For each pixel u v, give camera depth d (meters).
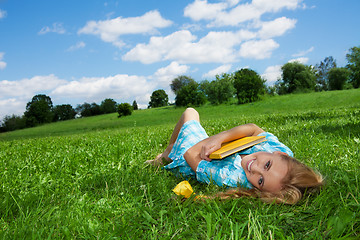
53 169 3.55
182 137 3.01
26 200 2.22
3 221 1.92
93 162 3.76
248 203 1.95
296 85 56.00
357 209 1.71
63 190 2.55
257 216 1.67
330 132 4.67
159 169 3.15
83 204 2.11
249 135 2.78
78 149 5.12
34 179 3.04
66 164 3.69
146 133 7.71
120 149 4.50
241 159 2.41
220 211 1.87
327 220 1.63
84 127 31.39
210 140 2.57
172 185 2.58
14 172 3.38
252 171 2.16
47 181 2.88
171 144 3.39
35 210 2.05
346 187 2.09
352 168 2.62
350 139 3.81
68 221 1.82
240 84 36.56
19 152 5.70
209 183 2.40
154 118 35.03
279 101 31.48
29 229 1.69
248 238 1.46
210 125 8.73
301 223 1.71
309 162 3.02
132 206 2.08
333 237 1.46
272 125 6.90
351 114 7.84
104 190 2.46
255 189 2.12
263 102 32.97
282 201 1.94
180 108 45.78
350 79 60.12
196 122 3.17
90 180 2.76
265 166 2.09
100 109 71.31
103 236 1.62
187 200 1.98
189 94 45.41
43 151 5.62
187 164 2.76
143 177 2.74
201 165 2.53
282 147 2.56
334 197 1.97
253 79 36.47
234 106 34.69
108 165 3.36
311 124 6.17
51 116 60.44
